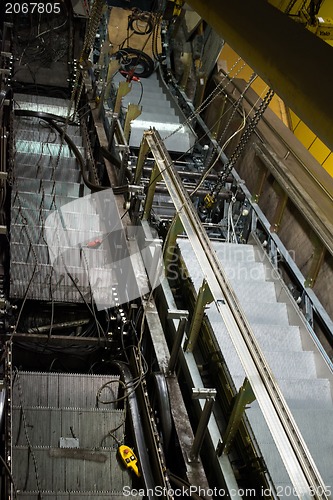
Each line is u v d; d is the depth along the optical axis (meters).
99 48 13.31
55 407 6.51
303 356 7.16
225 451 5.86
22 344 7.32
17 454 5.91
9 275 7.85
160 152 8.12
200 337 6.91
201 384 6.48
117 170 9.87
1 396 6.01
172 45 14.00
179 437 6.05
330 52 4.56
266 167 9.40
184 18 13.55
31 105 11.98
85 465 5.96
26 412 6.33
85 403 6.72
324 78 4.34
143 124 11.34
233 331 5.65
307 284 8.12
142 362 6.89
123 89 11.03
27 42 13.27
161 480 5.72
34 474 5.82
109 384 6.83
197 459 5.87
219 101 11.73
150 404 6.52
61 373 6.82
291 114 13.36
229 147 10.88
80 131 11.35
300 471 4.59
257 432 5.97
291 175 8.66
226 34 5.85
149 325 7.10
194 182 10.38
